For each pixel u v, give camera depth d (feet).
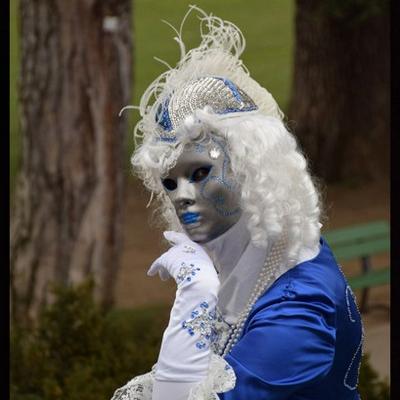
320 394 13.15
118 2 37.11
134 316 39.19
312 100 62.64
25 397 26.48
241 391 12.44
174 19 87.86
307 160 14.24
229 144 13.17
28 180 38.01
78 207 37.86
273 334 12.62
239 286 13.48
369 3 58.18
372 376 26.73
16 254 38.37
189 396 12.42
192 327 12.72
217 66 14.17
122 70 37.60
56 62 37.14
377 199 60.90
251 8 91.35
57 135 37.50
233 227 13.44
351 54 62.13
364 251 43.70
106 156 37.76
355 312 13.69
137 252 53.67
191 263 13.11
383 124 63.05
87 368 26.02
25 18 37.32
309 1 60.90
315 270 13.25
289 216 13.28
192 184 13.30
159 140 13.57
